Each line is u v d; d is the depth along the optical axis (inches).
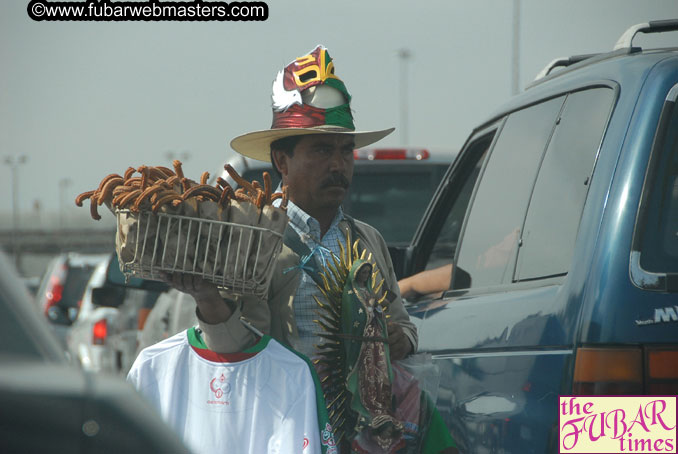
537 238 235.8
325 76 230.7
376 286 223.1
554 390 207.9
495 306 240.2
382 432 208.7
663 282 199.9
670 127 209.6
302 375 197.3
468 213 287.9
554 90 259.6
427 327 277.1
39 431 77.8
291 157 235.3
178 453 81.0
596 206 210.1
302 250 222.2
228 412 197.6
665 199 205.9
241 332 198.1
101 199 195.2
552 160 242.8
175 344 203.3
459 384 249.1
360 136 251.3
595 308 200.8
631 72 222.2
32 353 96.9
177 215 188.4
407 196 545.0
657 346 199.5
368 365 210.8
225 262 189.0
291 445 194.2
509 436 221.9
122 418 79.3
